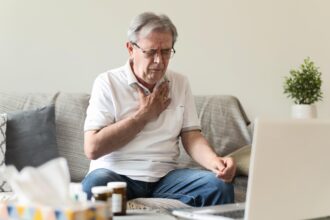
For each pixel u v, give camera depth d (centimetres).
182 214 128
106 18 266
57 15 259
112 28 267
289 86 268
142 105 193
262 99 294
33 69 256
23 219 93
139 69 193
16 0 253
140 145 194
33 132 214
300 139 114
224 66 287
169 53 192
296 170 114
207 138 244
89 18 263
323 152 119
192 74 282
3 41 252
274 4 295
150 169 193
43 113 221
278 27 296
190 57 281
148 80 192
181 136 208
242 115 259
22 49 254
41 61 257
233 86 289
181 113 203
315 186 119
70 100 236
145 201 175
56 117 230
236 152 236
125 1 269
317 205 120
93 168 197
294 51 298
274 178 111
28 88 255
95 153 182
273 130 110
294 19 298
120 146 187
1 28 251
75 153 227
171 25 191
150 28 186
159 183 193
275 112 296
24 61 255
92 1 263
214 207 141
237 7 289
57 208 89
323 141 119
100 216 92
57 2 258
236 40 289
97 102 193
